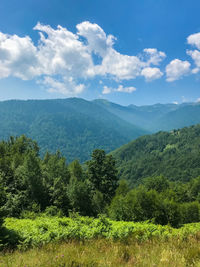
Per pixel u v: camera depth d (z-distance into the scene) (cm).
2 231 737
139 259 476
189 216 3312
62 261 458
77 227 796
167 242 629
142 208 2527
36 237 700
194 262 430
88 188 3744
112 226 883
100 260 459
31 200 3316
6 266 454
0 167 3769
